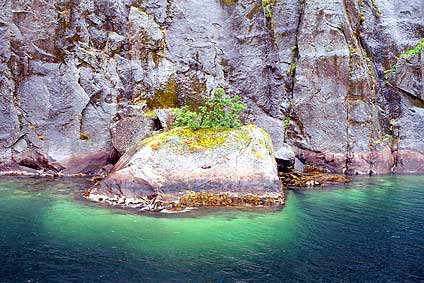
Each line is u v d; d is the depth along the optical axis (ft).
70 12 40.70
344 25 44.32
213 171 28.81
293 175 38.29
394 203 30.17
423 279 17.78
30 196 30.07
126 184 28.73
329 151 43.01
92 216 25.41
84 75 40.27
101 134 39.99
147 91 42.19
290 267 18.71
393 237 22.85
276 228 23.95
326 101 43.60
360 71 43.68
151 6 44.24
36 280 17.10
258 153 29.99
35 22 39.52
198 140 30.50
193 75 43.78
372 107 44.11
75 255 19.57
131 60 42.47
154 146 30.07
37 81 39.50
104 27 42.29
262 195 28.78
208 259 19.34
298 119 44.27
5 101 38.78
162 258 19.34
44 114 39.17
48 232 22.56
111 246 20.68
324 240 22.21
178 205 27.45
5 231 22.62
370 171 42.80
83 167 39.09
